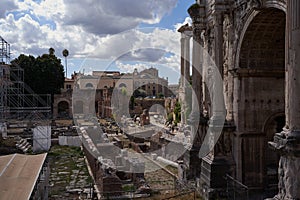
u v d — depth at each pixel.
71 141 46.03
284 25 20.28
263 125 22.38
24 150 39.66
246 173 22.05
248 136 22.09
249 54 21.94
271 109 22.42
